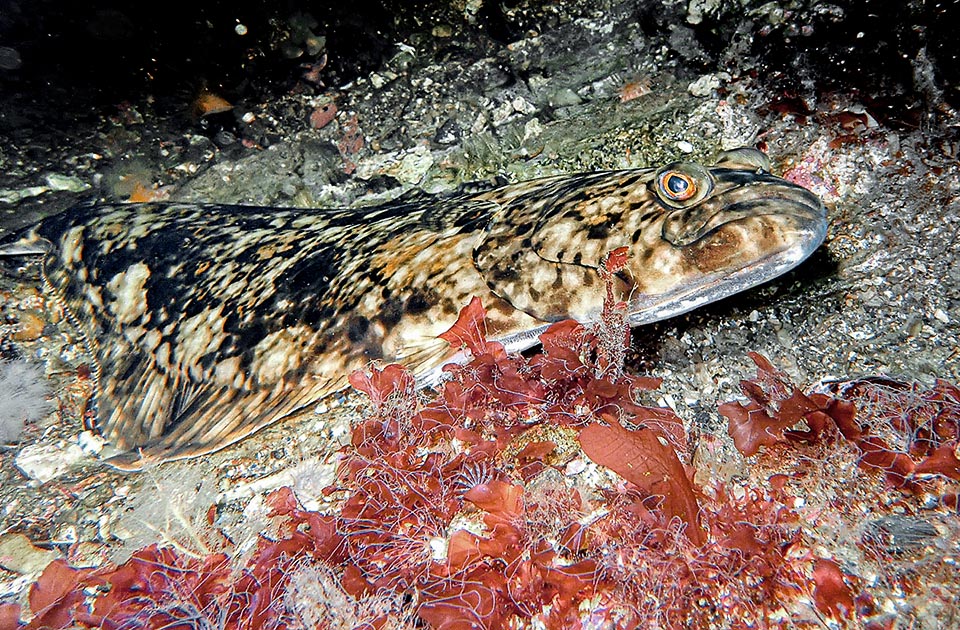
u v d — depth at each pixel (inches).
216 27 21.7
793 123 18.6
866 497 11.2
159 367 17.7
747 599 10.3
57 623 11.3
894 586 10.2
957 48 16.3
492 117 23.0
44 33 20.4
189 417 16.2
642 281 13.4
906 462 11.2
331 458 14.0
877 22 17.5
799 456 11.9
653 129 20.8
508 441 12.8
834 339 14.7
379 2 22.5
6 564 13.6
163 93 22.9
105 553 13.5
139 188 24.1
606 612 10.5
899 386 12.7
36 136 22.6
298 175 24.1
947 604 9.9
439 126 23.4
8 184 23.0
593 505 11.7
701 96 20.5
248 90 23.4
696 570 10.5
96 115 22.8
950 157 16.4
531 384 13.1
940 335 14.2
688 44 20.8
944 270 15.2
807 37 18.7
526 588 10.7
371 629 10.7
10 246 21.9
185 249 19.3
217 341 16.9
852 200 17.1
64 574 11.8
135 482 15.0
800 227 12.6
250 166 24.1
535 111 22.6
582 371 12.9
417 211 18.3
